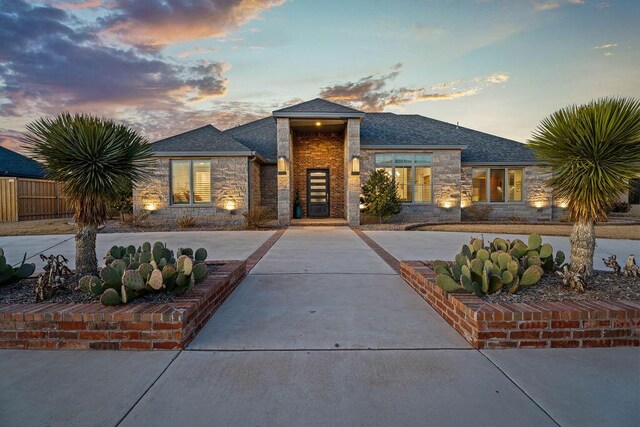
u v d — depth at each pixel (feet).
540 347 9.14
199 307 10.50
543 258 13.62
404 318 11.49
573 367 8.14
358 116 42.68
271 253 23.80
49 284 11.02
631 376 7.70
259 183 54.85
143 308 9.51
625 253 24.11
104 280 10.14
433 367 8.17
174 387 7.30
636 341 9.27
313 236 33.65
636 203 67.82
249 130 65.21
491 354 8.84
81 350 9.09
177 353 8.91
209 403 6.73
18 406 6.62
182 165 45.60
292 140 51.67
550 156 12.96
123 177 13.74
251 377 7.72
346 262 20.63
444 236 33.76
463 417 6.28
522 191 53.78
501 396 6.95
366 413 6.40
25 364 8.32
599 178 11.59
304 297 13.82
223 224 45.60
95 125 13.16
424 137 52.70
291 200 49.70
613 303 9.95
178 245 28.04
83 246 13.28
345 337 9.95
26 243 29.63
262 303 13.08
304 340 9.73
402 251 24.72
